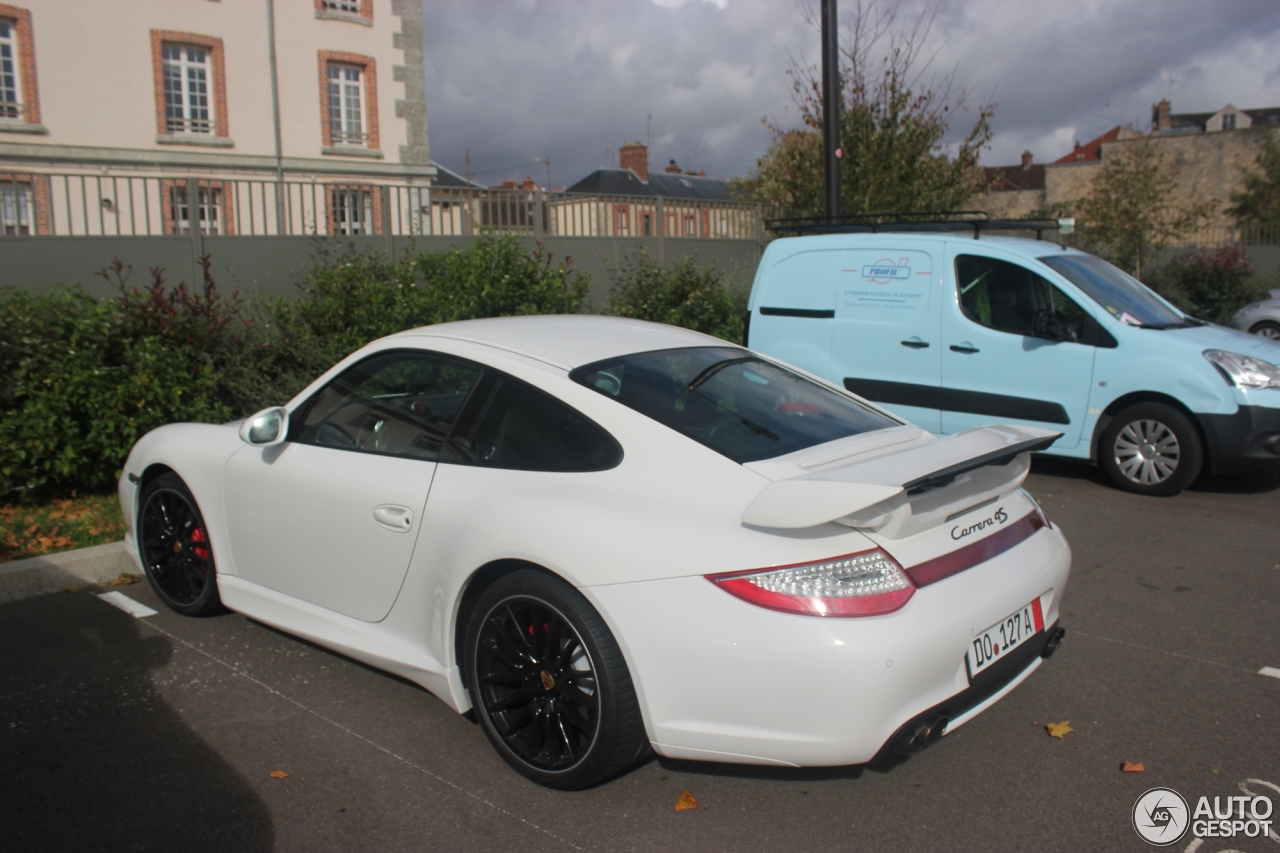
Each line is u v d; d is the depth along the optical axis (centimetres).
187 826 291
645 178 4375
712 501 288
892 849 280
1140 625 462
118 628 451
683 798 302
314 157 2162
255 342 757
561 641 301
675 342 390
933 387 789
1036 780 320
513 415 338
